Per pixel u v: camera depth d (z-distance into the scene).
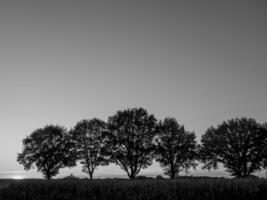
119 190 26.64
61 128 73.56
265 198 22.77
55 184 30.75
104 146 62.03
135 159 58.38
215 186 24.52
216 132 61.06
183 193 24.80
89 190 27.42
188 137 61.34
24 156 69.00
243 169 56.84
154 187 25.48
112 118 62.91
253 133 58.16
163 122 63.00
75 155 67.00
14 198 29.91
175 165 59.19
